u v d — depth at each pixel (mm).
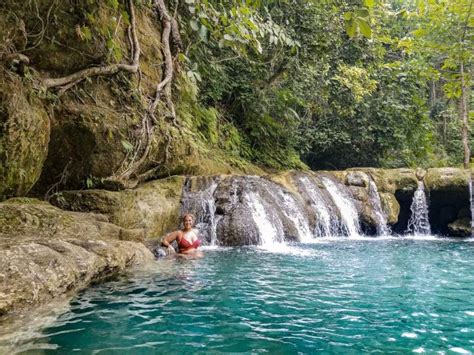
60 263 3506
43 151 5613
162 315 3336
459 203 11383
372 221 10727
